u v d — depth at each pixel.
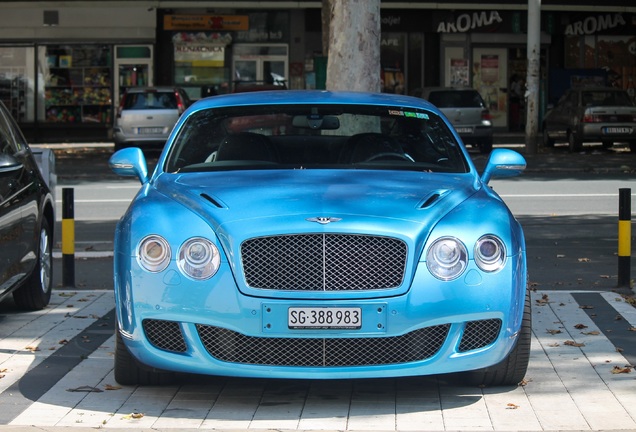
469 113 28.81
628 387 6.45
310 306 5.75
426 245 5.86
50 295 9.20
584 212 16.58
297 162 7.18
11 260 7.88
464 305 5.84
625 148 30.95
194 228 5.93
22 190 8.24
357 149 7.25
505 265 5.98
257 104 7.62
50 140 35.81
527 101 28.22
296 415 5.89
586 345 7.58
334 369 5.80
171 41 36.19
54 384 6.57
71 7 35.50
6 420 5.80
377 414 5.91
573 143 28.88
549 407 6.04
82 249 12.93
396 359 5.85
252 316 5.76
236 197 6.19
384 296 5.78
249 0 35.53
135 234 6.03
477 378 6.41
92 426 5.69
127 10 35.53
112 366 7.02
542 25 37.47
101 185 21.83
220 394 6.33
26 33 35.59
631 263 11.71
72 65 35.84
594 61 37.97
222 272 5.81
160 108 28.25
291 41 36.41
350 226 5.80
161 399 6.22
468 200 6.33
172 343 5.95
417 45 37.00
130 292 5.95
